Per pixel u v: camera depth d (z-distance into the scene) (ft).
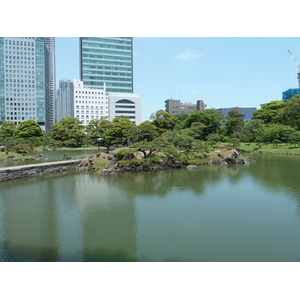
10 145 225.15
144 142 147.02
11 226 64.44
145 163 139.33
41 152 260.62
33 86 489.26
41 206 80.07
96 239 56.90
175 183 110.93
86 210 76.18
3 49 469.16
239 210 74.95
